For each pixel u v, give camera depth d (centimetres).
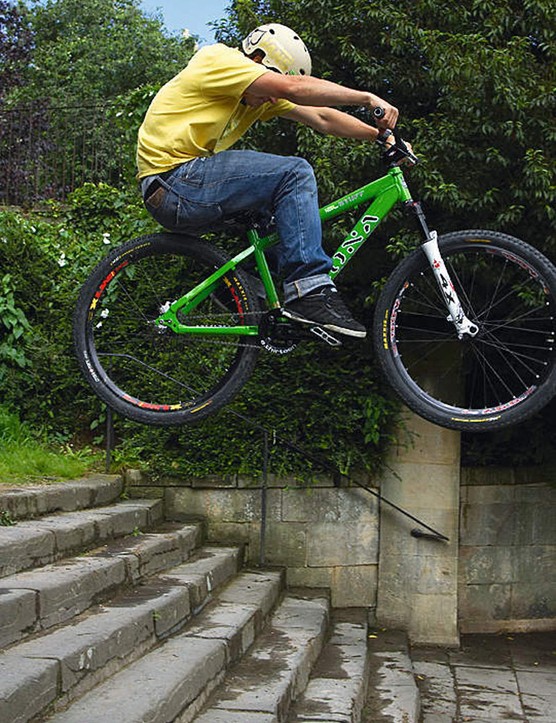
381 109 392
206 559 630
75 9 2230
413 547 739
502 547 773
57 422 767
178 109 393
